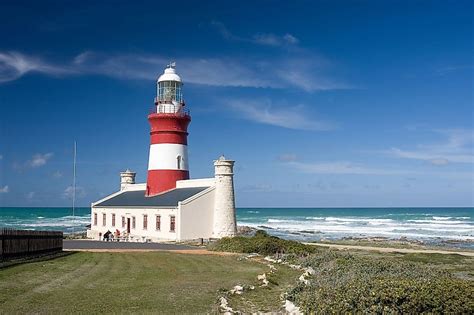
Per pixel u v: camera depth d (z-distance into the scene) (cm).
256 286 1930
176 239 4778
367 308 1225
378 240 6425
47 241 2912
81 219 13688
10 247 2389
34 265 2289
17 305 1428
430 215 15625
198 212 4878
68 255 2931
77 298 1568
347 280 1688
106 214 6025
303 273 2302
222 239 3919
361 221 12444
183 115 5559
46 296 1575
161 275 2175
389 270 2078
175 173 5516
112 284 1866
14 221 12525
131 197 5900
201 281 2025
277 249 3369
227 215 4950
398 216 15075
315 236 7900
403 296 1223
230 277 2169
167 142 5519
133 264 2550
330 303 1284
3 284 1745
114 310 1435
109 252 3278
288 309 1478
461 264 3216
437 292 1214
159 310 1459
